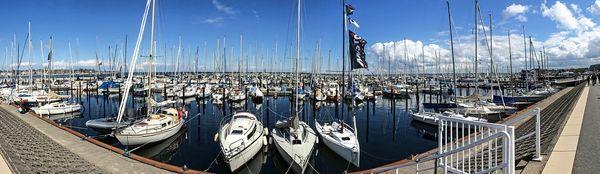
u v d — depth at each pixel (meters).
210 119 34.59
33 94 44.12
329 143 18.39
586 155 7.58
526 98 38.25
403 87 66.75
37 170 8.60
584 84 46.50
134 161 12.81
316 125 22.80
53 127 20.30
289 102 52.69
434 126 28.53
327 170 16.47
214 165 17.47
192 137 24.73
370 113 40.66
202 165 17.55
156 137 20.36
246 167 16.41
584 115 14.36
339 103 50.00
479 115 26.94
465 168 8.08
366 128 29.34
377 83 76.38
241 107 46.34
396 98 59.38
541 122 14.26
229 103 50.28
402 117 36.84
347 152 16.86
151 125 21.06
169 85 65.88
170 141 22.25
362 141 23.97
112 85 62.72
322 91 53.44
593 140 9.02
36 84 63.56
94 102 52.09
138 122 21.86
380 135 26.30
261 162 17.64
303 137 18.33
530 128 13.59
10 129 14.02
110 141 22.25
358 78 81.56
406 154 20.12
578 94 28.62
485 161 8.22
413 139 24.62
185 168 11.59
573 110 16.47
